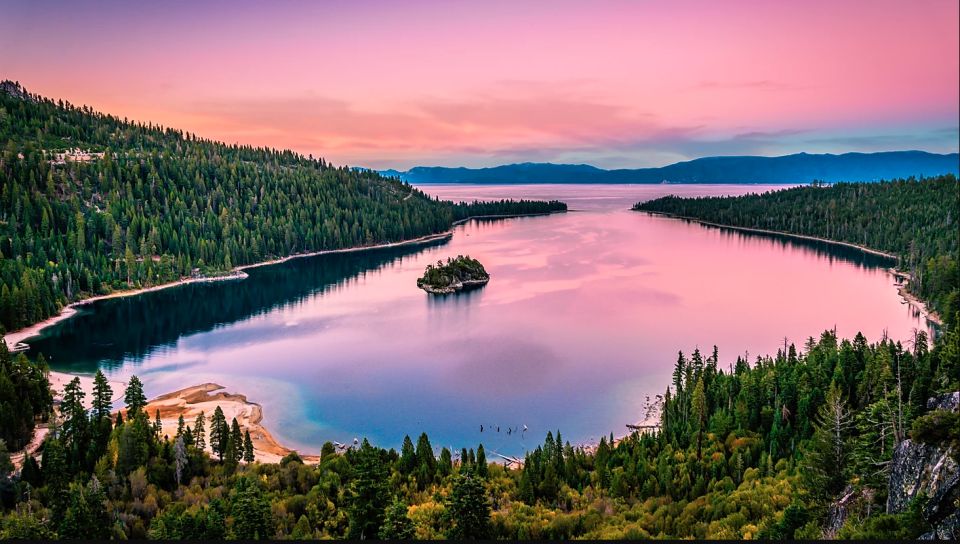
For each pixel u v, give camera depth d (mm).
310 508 86812
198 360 180500
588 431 133875
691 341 197750
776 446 102812
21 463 110625
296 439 130125
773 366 136250
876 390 106688
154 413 138500
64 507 85188
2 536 76250
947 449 51125
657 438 115750
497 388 158500
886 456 64875
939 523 47750
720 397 126812
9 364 134625
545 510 89312
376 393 155125
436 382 162875
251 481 86500
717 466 99062
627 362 177625
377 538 77312
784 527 68250
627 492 95688
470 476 78812
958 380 101125
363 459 81500
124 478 95625
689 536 77562
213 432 111875
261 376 167250
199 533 77688
